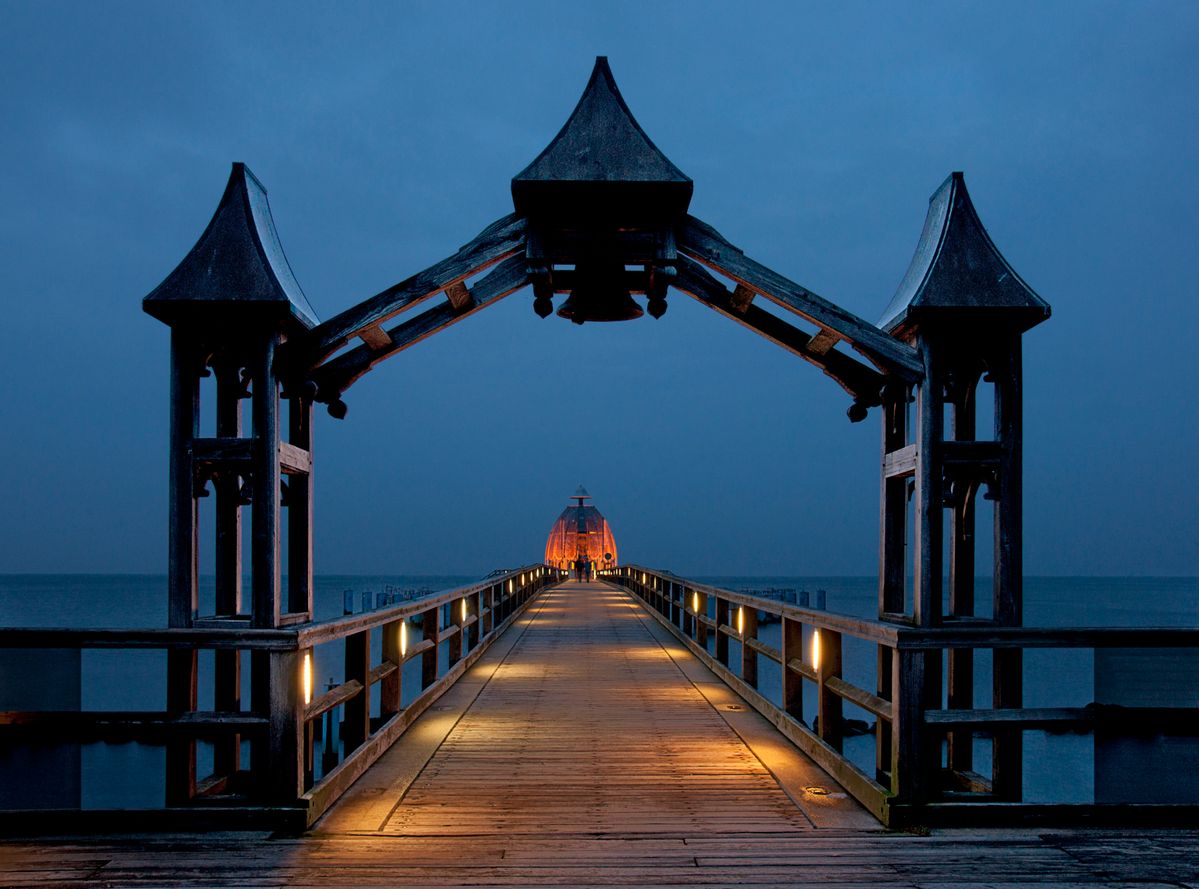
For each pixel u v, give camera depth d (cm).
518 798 513
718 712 795
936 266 503
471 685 959
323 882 374
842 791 522
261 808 443
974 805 451
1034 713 457
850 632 531
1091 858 403
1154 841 426
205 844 421
